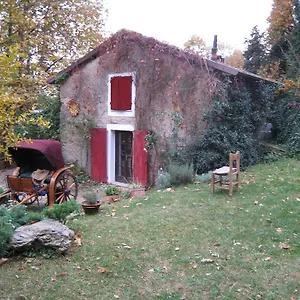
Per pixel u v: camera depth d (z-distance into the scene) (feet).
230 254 15.43
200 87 34.96
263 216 20.10
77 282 13.25
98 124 43.06
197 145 34.86
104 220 21.31
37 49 56.39
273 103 45.50
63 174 30.35
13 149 28.04
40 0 55.11
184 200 24.64
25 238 15.31
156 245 16.70
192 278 13.42
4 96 20.12
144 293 12.46
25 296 12.21
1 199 26.89
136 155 38.52
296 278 13.15
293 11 63.31
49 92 50.57
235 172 26.07
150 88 37.63
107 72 41.50
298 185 26.27
